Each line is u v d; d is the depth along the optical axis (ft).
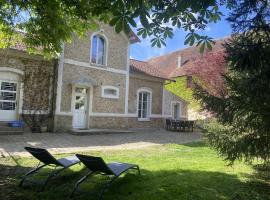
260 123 16.03
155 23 13.61
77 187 16.70
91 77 51.47
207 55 55.42
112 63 55.06
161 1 12.05
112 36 55.01
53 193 16.40
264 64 12.85
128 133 52.70
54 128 46.14
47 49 23.90
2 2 20.47
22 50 42.75
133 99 61.62
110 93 54.85
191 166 23.70
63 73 47.39
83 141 38.78
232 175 20.98
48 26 21.48
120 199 15.67
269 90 14.35
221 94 18.10
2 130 40.24
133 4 11.32
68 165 18.37
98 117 52.54
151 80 65.51
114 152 30.53
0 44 27.37
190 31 13.85
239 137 18.25
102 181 18.90
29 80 44.60
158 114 67.67
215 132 19.92
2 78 42.37
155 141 42.55
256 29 12.27
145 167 23.02
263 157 17.28
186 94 86.38
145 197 15.99
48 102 46.47
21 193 16.26
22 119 43.88
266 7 11.87
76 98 49.75
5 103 42.83
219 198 16.22
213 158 27.71
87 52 50.93
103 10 14.84
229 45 13.42
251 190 17.74
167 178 19.76
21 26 23.11
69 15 20.06
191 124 63.31
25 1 20.10
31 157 25.21
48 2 18.69
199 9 11.16
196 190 17.42
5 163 22.81
